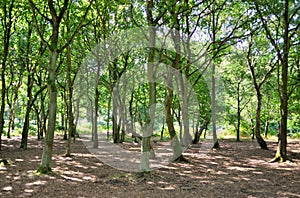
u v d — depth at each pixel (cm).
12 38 1602
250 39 1603
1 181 788
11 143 1911
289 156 1405
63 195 677
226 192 739
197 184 825
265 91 2092
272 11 1116
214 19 1582
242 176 952
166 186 792
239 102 2423
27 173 901
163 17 1116
